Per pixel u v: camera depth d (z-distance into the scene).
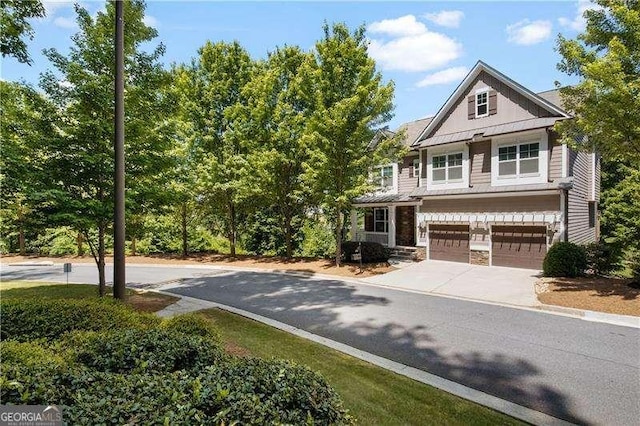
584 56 11.43
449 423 4.58
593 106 11.11
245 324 9.10
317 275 17.75
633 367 6.58
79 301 6.49
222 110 23.11
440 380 5.96
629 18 10.07
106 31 9.91
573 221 17.33
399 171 23.95
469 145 19.19
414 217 24.03
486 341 8.01
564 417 4.91
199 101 22.70
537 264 16.73
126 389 2.82
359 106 17.41
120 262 8.17
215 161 21.94
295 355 6.90
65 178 9.71
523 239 17.19
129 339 4.48
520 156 17.38
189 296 13.11
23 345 4.22
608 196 25.47
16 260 25.20
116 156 8.06
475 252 18.77
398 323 9.42
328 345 7.58
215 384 2.95
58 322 5.57
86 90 9.66
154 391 2.82
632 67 10.73
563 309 10.39
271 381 3.15
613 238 23.34
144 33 10.37
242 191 21.47
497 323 9.37
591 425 4.73
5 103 8.99
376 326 9.16
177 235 28.95
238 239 30.75
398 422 4.54
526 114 17.42
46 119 9.64
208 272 19.41
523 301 11.51
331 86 18.11
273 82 20.94
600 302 10.55
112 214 10.02
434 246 20.62
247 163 21.11
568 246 14.48
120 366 4.05
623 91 9.91
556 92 19.11
